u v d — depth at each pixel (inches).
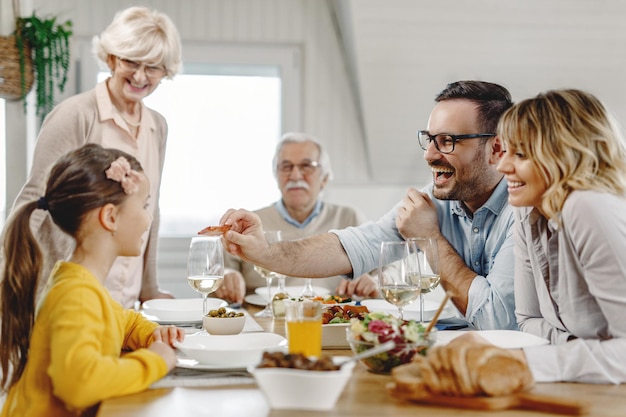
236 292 106.6
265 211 139.8
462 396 52.5
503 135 66.9
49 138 104.2
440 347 53.9
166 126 118.3
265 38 175.0
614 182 63.3
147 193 66.8
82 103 107.0
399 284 71.7
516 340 66.0
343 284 112.8
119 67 106.4
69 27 161.8
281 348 63.2
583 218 61.0
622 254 59.8
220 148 180.1
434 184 89.9
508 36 159.2
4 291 65.3
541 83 170.2
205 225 179.8
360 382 59.0
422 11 153.6
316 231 138.8
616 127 65.5
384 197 182.4
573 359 59.4
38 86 146.9
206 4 172.7
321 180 140.3
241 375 61.7
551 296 69.2
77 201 62.9
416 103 169.8
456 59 163.5
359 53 160.7
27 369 59.9
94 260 64.0
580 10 154.8
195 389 57.4
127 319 70.3
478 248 91.8
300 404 51.4
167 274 175.5
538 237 69.6
